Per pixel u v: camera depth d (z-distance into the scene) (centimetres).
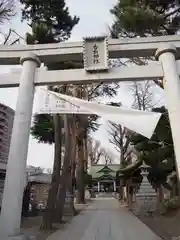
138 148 1488
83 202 2892
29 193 1725
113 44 771
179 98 689
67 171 1334
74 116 1499
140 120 702
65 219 1480
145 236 925
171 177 1584
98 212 1920
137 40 776
